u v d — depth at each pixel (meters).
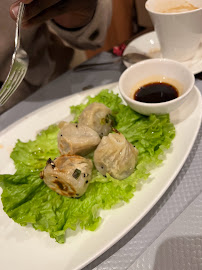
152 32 0.47
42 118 0.37
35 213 0.27
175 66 0.33
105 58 0.46
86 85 0.43
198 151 0.30
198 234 0.24
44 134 0.34
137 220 0.24
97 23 0.52
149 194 0.26
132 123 0.33
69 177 0.27
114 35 0.88
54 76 0.58
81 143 0.31
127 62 0.43
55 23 0.53
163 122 0.31
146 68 0.35
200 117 0.30
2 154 0.34
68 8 0.41
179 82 0.33
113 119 0.35
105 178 0.28
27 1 0.31
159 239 0.24
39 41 0.59
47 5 0.34
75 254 0.24
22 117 0.38
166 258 0.23
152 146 0.29
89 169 0.29
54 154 0.33
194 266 0.22
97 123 0.33
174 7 0.38
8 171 0.32
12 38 0.55
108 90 0.37
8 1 0.54
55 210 0.28
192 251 0.23
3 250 0.25
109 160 0.29
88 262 0.23
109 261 0.24
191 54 0.40
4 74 0.55
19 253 0.25
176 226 0.24
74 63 0.62
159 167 0.28
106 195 0.27
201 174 0.28
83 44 0.56
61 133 0.32
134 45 0.46
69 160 0.29
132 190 0.26
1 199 0.28
